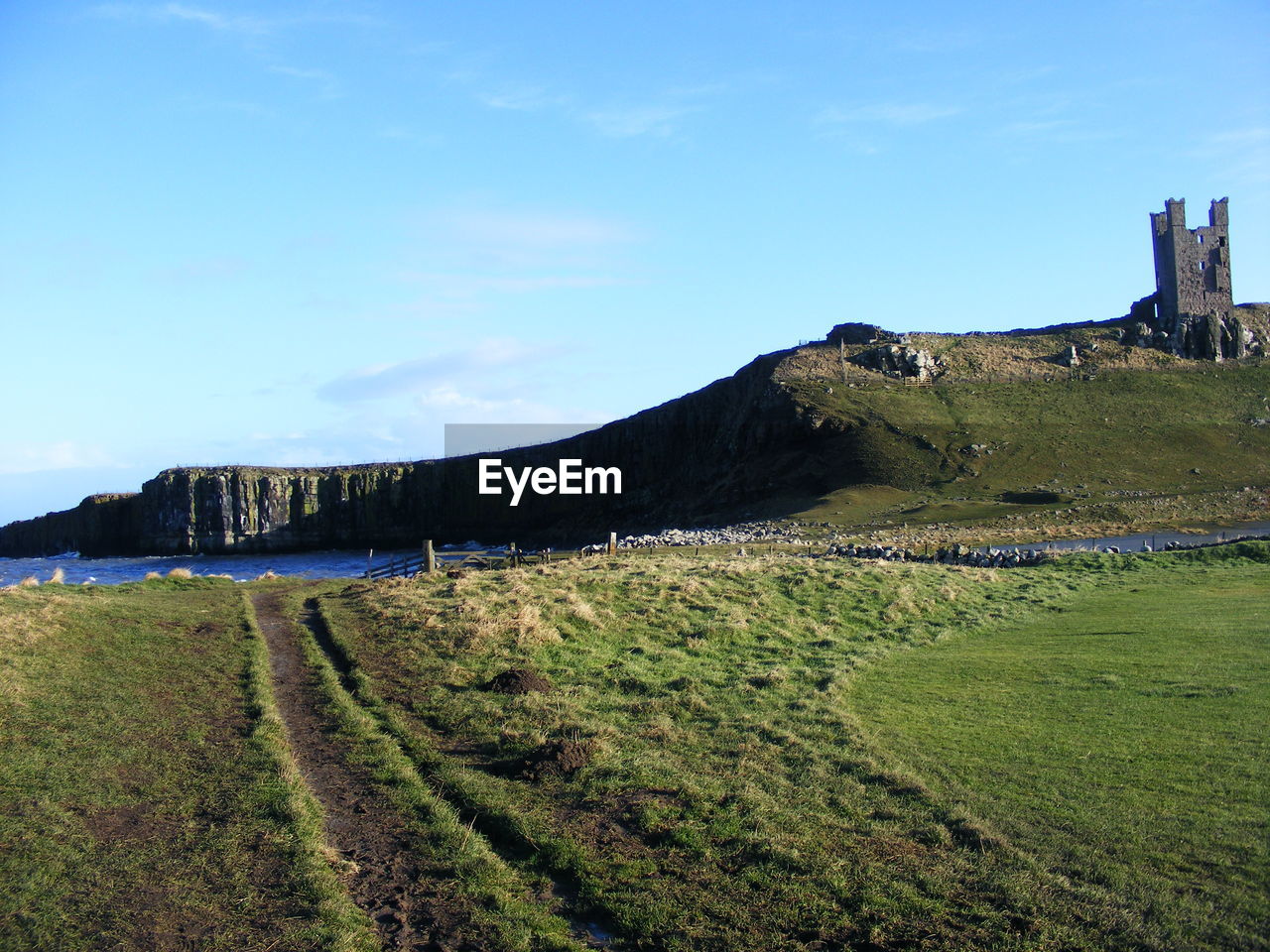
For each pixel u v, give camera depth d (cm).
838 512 9550
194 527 17600
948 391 13538
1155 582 3575
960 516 8656
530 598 2848
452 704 1941
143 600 3191
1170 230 16012
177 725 1781
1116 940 1005
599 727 1780
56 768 1534
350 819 1402
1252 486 9850
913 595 3139
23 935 1062
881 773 1525
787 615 2855
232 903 1142
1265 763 1473
